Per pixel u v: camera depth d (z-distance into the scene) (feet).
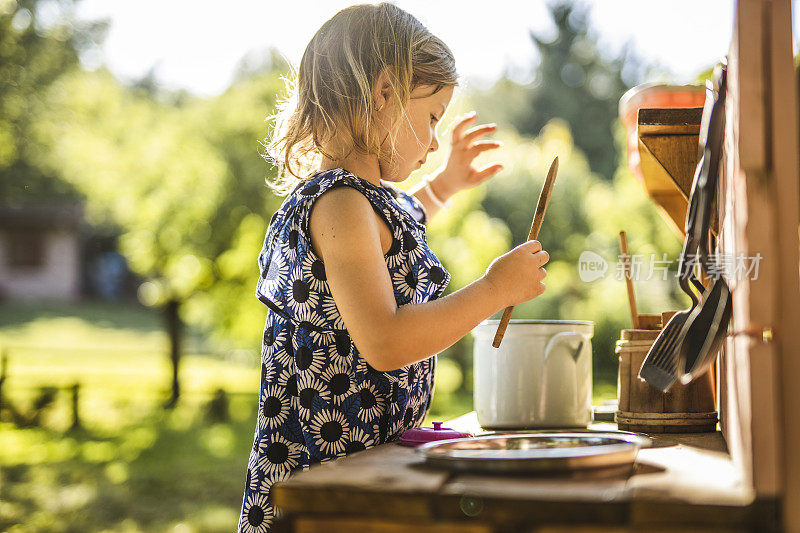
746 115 2.22
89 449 27.09
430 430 3.49
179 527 17.51
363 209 3.47
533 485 2.29
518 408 4.17
